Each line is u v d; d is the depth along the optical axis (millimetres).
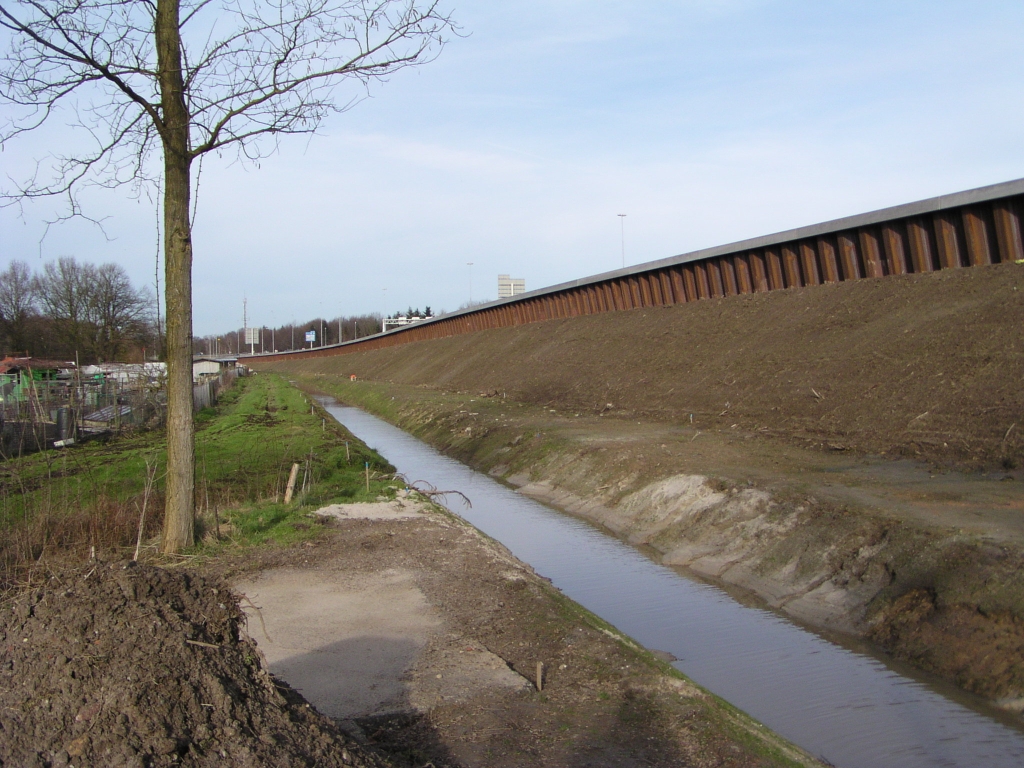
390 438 35125
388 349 85625
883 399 17125
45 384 31141
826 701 8180
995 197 19281
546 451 21781
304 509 15461
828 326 22250
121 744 4195
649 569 13336
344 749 4867
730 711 6863
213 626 5156
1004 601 8680
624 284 38219
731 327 26828
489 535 15969
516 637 8750
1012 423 13828
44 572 8273
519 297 50344
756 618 10766
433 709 6969
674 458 17422
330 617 9422
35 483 18078
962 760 6926
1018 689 7781
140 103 10656
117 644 4660
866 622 9961
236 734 4488
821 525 12062
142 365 42406
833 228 24484
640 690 7324
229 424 35312
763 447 17719
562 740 6402
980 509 11133
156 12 10742
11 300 60594
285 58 10883
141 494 15109
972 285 19203
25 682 4488
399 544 12797
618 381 28906
